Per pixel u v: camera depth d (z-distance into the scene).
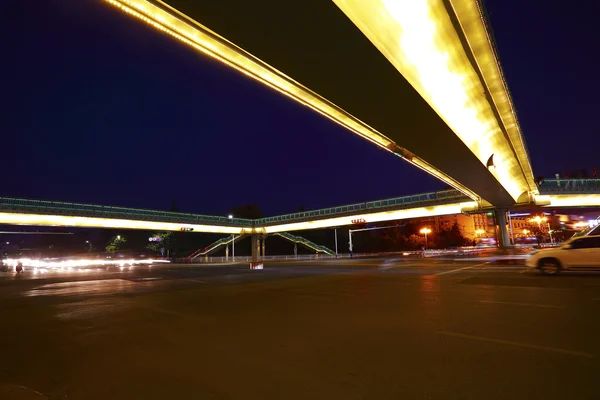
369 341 6.81
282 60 10.97
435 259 48.00
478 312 9.19
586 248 16.62
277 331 7.99
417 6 10.05
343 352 6.17
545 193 51.09
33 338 8.11
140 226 67.94
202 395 4.54
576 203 51.97
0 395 4.69
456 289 14.24
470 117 19.50
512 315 8.63
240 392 4.59
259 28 9.32
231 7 8.47
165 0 8.21
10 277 33.75
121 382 5.07
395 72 11.71
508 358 5.49
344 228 113.44
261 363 5.75
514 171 37.47
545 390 4.26
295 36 9.68
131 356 6.36
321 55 10.66
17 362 6.22
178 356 6.29
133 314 10.91
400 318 8.85
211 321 9.42
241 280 23.41
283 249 110.81
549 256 17.47
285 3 8.31
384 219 66.44
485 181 33.03
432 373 4.99
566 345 6.05
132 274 32.81
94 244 144.12
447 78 14.66
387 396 4.29
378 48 10.45
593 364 5.09
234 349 6.63
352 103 14.33
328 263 51.50
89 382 5.11
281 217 82.25
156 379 5.15
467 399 4.11
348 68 11.46
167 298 14.66
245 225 86.94
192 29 9.71
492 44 13.21
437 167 26.69
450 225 144.88
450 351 5.96
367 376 4.98
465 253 65.44
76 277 30.33
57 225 57.91
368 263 46.44
